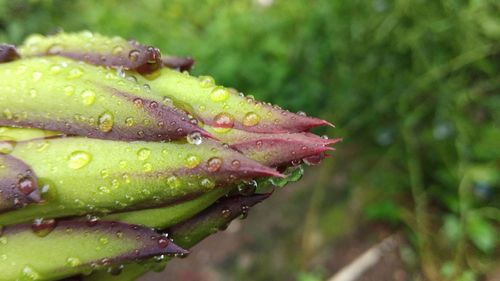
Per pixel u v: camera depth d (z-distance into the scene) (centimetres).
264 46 25
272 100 25
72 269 8
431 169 24
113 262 8
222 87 8
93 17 26
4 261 7
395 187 24
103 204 7
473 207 23
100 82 8
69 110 8
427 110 24
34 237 8
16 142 8
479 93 24
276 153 7
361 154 25
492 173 23
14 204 7
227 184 7
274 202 24
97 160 7
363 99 25
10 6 25
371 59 25
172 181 7
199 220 8
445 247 23
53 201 7
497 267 22
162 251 8
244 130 7
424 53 24
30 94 8
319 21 25
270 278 22
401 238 23
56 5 26
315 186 24
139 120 7
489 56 25
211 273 22
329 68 26
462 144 23
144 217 8
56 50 9
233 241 23
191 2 28
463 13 24
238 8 27
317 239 23
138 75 8
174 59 9
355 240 23
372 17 25
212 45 25
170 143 7
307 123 7
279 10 27
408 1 24
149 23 27
